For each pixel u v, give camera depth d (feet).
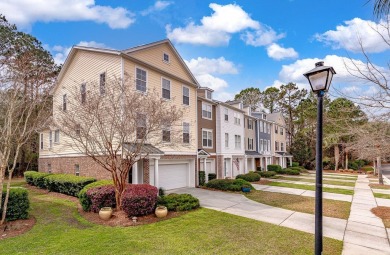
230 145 76.33
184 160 54.80
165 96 49.08
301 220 27.73
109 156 32.19
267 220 27.66
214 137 70.59
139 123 30.45
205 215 29.48
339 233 23.88
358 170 119.24
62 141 53.26
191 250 19.01
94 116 30.30
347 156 116.88
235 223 26.23
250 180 67.21
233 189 48.60
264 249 19.31
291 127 144.15
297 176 87.15
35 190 48.32
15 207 26.50
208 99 67.92
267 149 106.11
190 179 56.13
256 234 22.79
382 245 20.81
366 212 32.58
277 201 39.06
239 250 19.11
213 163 70.08
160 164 48.73
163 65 49.70
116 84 32.78
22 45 57.11
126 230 23.59
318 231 13.60
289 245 20.16
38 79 30.25
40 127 30.73
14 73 30.55
